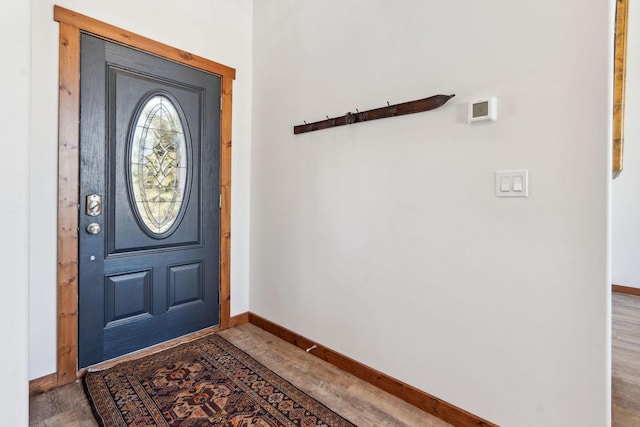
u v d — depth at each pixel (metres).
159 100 2.29
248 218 2.88
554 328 1.33
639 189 3.62
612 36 1.19
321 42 2.25
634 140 3.62
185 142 2.44
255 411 1.67
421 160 1.71
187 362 2.15
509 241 1.43
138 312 2.24
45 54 1.80
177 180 2.40
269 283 2.68
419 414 1.68
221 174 2.67
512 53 1.41
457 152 1.58
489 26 1.47
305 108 2.36
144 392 1.81
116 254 2.12
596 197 1.22
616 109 1.85
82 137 1.94
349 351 2.08
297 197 2.43
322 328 2.25
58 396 1.78
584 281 1.26
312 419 1.62
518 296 1.41
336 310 2.16
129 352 2.19
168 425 1.56
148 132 2.24
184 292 2.48
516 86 1.40
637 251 3.65
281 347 2.40
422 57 1.71
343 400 1.78
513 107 1.41
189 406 1.70
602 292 1.22
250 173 2.87
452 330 1.61
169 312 2.40
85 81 1.95
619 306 3.30
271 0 2.64
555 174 1.31
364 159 1.98
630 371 2.03
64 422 1.58
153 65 2.24
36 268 1.79
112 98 2.06
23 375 1.05
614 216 3.78
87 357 2.00
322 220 2.24
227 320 2.74
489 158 1.48
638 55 3.57
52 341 1.85
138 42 2.16
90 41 1.96
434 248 1.67
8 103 1.01
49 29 1.81
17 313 1.04
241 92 2.78
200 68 2.50
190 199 2.48
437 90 1.65
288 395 1.81
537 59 1.34
